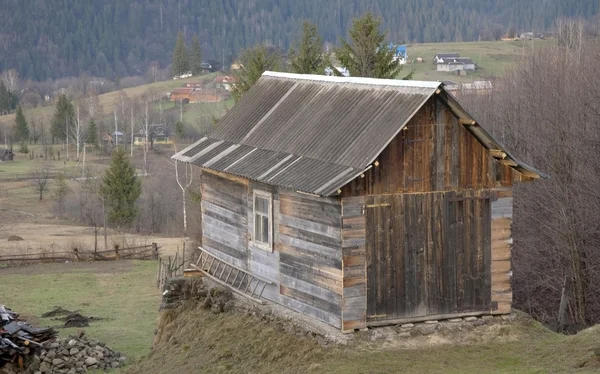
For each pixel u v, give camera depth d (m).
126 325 45.28
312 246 25.00
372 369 22.34
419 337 24.23
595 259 40.16
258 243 28.20
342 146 24.77
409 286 24.45
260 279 28.00
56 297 54.03
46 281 59.56
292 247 25.97
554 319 38.91
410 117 23.56
